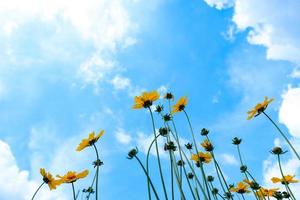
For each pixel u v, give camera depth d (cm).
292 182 58
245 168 59
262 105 53
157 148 41
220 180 50
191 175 53
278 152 53
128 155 41
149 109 52
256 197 55
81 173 49
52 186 48
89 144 49
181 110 58
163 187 36
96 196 39
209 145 56
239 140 61
